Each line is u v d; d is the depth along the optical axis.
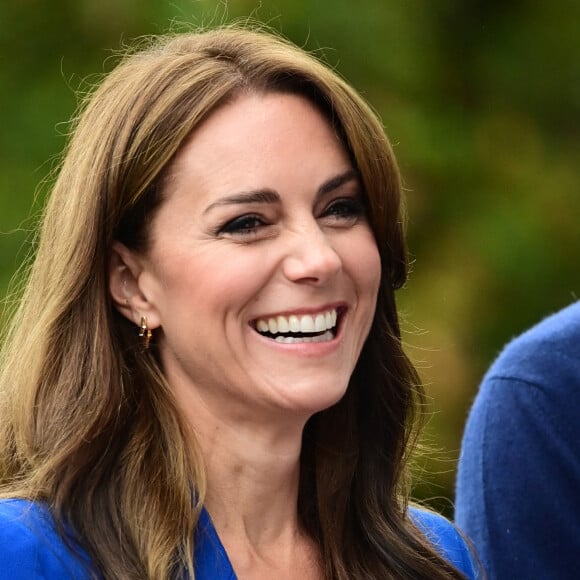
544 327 13.27
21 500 9.96
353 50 24.45
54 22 24.12
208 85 10.03
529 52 26.03
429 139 25.06
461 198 25.36
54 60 24.09
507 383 13.17
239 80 10.11
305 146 10.12
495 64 25.83
